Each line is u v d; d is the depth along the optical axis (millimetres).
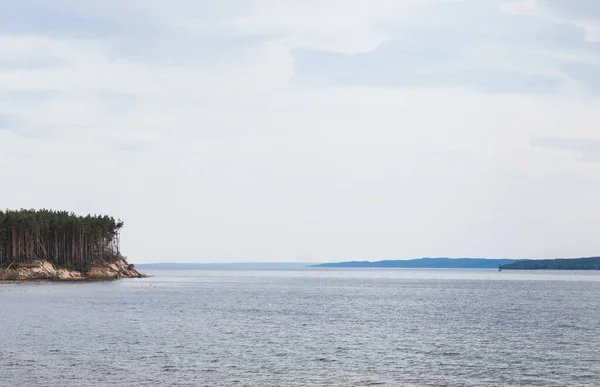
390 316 100500
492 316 101625
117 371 48594
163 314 97375
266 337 70625
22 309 100875
